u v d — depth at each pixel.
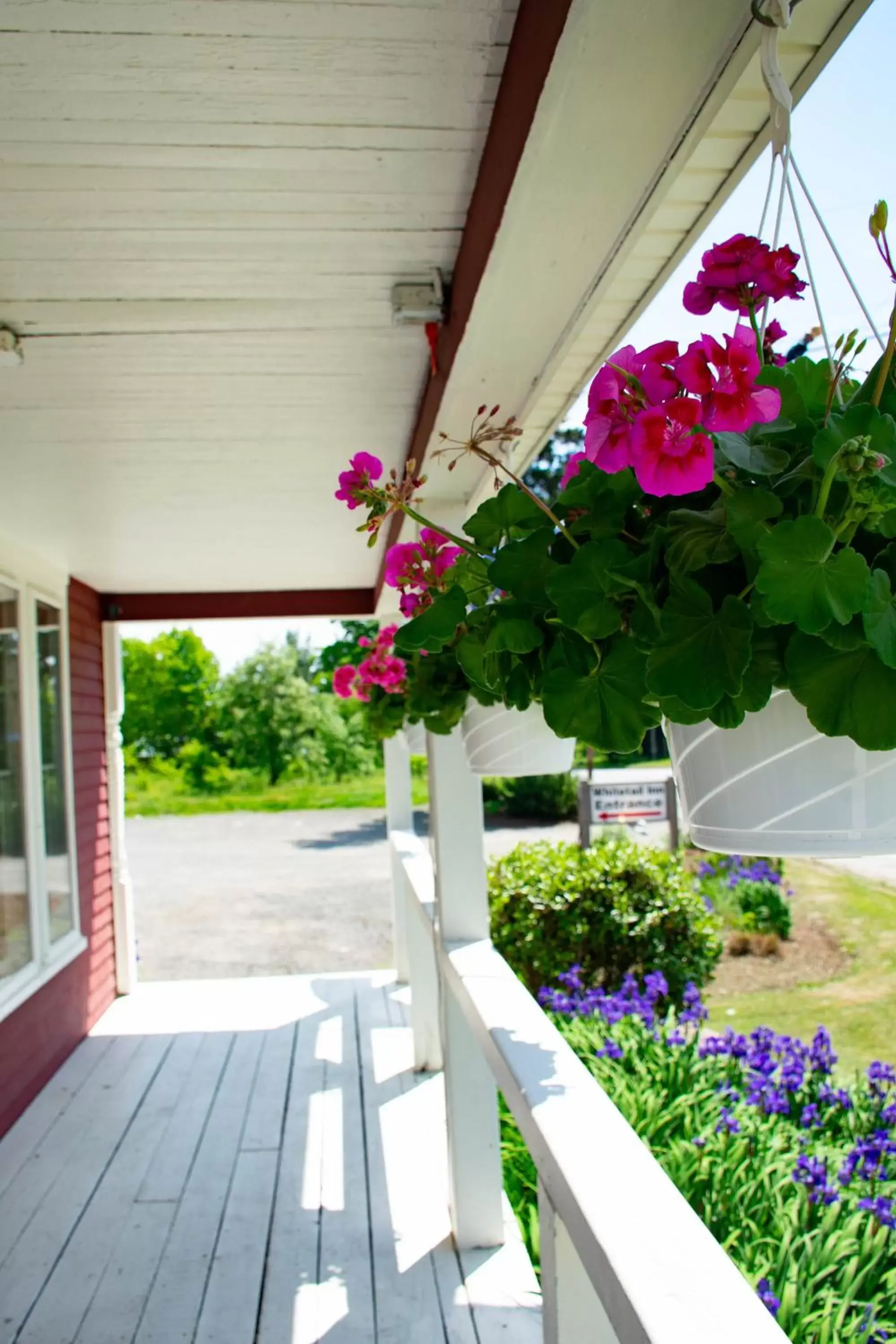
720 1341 0.99
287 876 11.52
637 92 1.02
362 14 1.20
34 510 3.62
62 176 1.53
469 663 1.21
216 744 21.86
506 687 1.08
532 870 5.32
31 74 1.29
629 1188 1.30
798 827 0.81
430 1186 3.17
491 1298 2.54
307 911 9.48
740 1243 2.28
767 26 0.83
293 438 2.84
